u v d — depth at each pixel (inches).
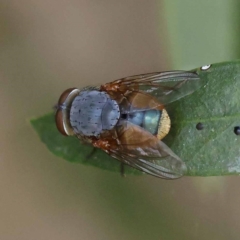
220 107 5.9
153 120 6.0
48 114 6.0
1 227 6.8
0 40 6.9
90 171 6.6
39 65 6.9
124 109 6.0
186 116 5.9
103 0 6.9
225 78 5.9
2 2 6.9
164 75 6.0
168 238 6.5
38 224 6.7
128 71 6.8
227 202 6.6
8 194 6.8
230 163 5.9
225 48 6.2
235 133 5.9
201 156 5.9
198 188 6.6
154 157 6.0
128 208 6.5
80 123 6.0
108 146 6.0
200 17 6.2
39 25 6.9
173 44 6.3
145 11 6.8
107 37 6.9
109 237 6.5
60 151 6.0
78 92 6.1
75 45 6.9
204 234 6.5
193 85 5.9
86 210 6.6
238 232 6.6
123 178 6.5
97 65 6.8
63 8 6.9
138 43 6.8
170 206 6.5
